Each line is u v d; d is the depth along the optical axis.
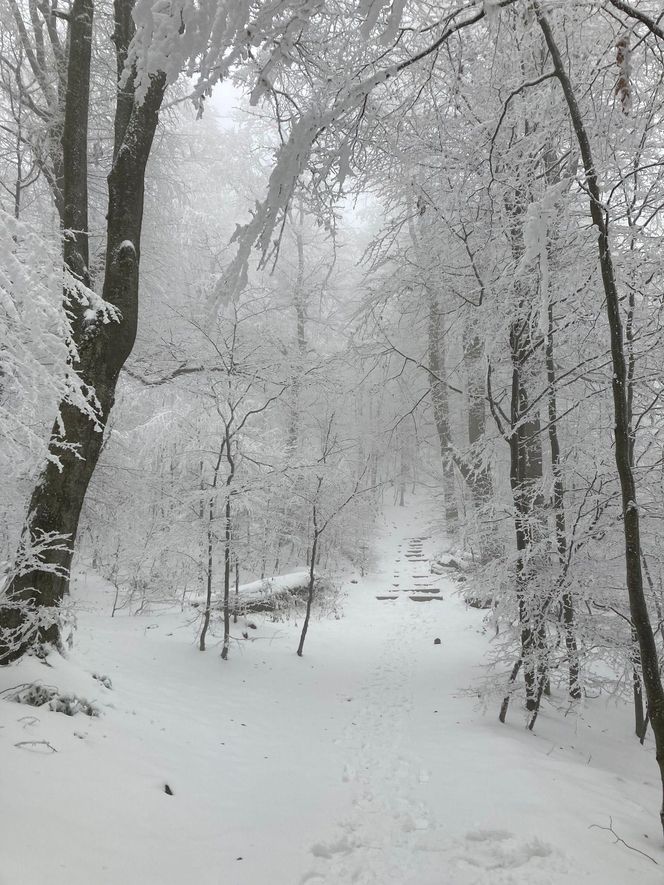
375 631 9.88
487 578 5.22
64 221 5.39
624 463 3.04
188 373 8.41
